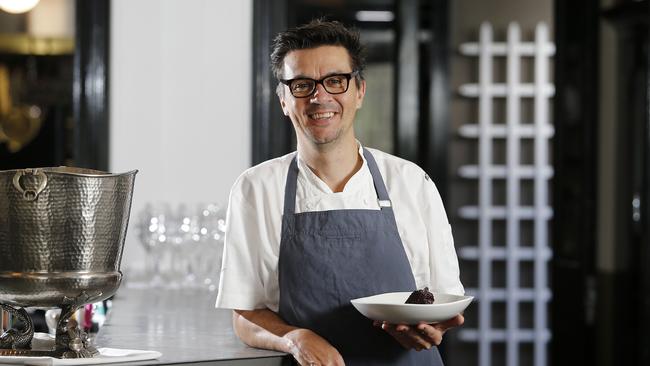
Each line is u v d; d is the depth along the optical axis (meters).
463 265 6.68
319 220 2.16
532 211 6.63
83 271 1.93
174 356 2.06
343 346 2.13
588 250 4.62
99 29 4.32
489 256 6.59
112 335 2.44
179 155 4.38
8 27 4.82
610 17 4.50
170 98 4.38
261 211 2.20
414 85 4.68
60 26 4.84
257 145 4.39
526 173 6.64
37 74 4.89
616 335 4.53
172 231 3.89
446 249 2.22
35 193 1.87
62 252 1.91
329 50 2.10
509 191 6.62
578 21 4.61
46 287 1.90
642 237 4.36
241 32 4.39
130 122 4.35
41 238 1.89
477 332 6.59
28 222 1.88
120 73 4.36
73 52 4.71
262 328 2.15
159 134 4.37
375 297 2.08
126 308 3.10
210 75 4.39
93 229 1.93
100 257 1.96
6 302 1.99
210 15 4.38
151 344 2.26
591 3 4.57
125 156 4.36
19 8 4.39
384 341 2.14
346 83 2.12
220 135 4.39
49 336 2.21
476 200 6.74
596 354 4.61
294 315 2.15
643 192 4.36
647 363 4.21
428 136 4.78
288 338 2.07
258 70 4.38
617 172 4.51
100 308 3.04
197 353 2.11
